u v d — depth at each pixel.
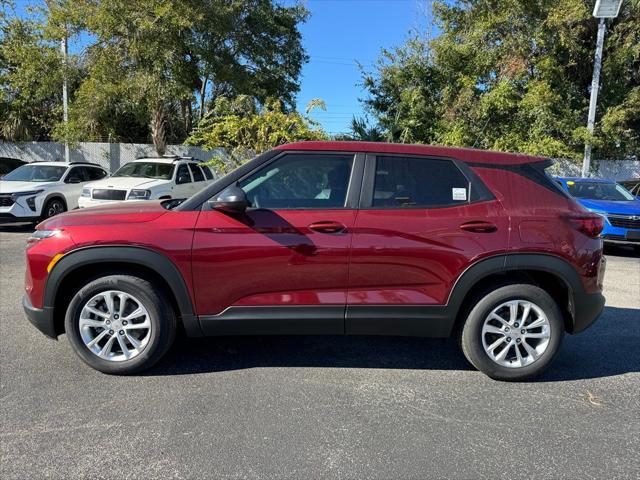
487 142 16.34
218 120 11.03
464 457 2.81
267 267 3.60
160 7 13.81
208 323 3.67
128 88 14.44
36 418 3.13
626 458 2.84
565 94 17.19
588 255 3.74
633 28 17.41
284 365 4.07
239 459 2.75
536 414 3.33
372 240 3.60
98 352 3.72
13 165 15.50
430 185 3.76
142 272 3.74
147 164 11.68
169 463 2.70
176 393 3.52
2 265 7.49
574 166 17.20
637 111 17.47
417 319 3.70
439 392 3.64
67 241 3.56
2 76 17.17
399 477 2.62
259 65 18.97
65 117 16.33
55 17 14.45
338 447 2.88
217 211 3.64
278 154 3.78
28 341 4.41
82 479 2.56
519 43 16.52
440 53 17.09
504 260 3.65
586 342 4.77
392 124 17.73
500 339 3.78
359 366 4.09
